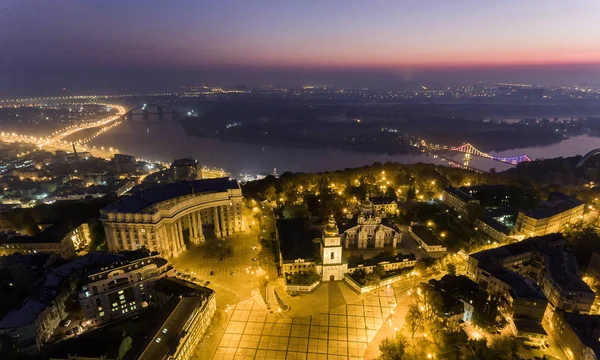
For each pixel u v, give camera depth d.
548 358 151.62
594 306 183.12
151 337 142.12
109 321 177.38
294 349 160.62
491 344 154.38
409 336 165.00
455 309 166.88
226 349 160.62
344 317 180.12
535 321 164.00
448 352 149.25
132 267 180.50
